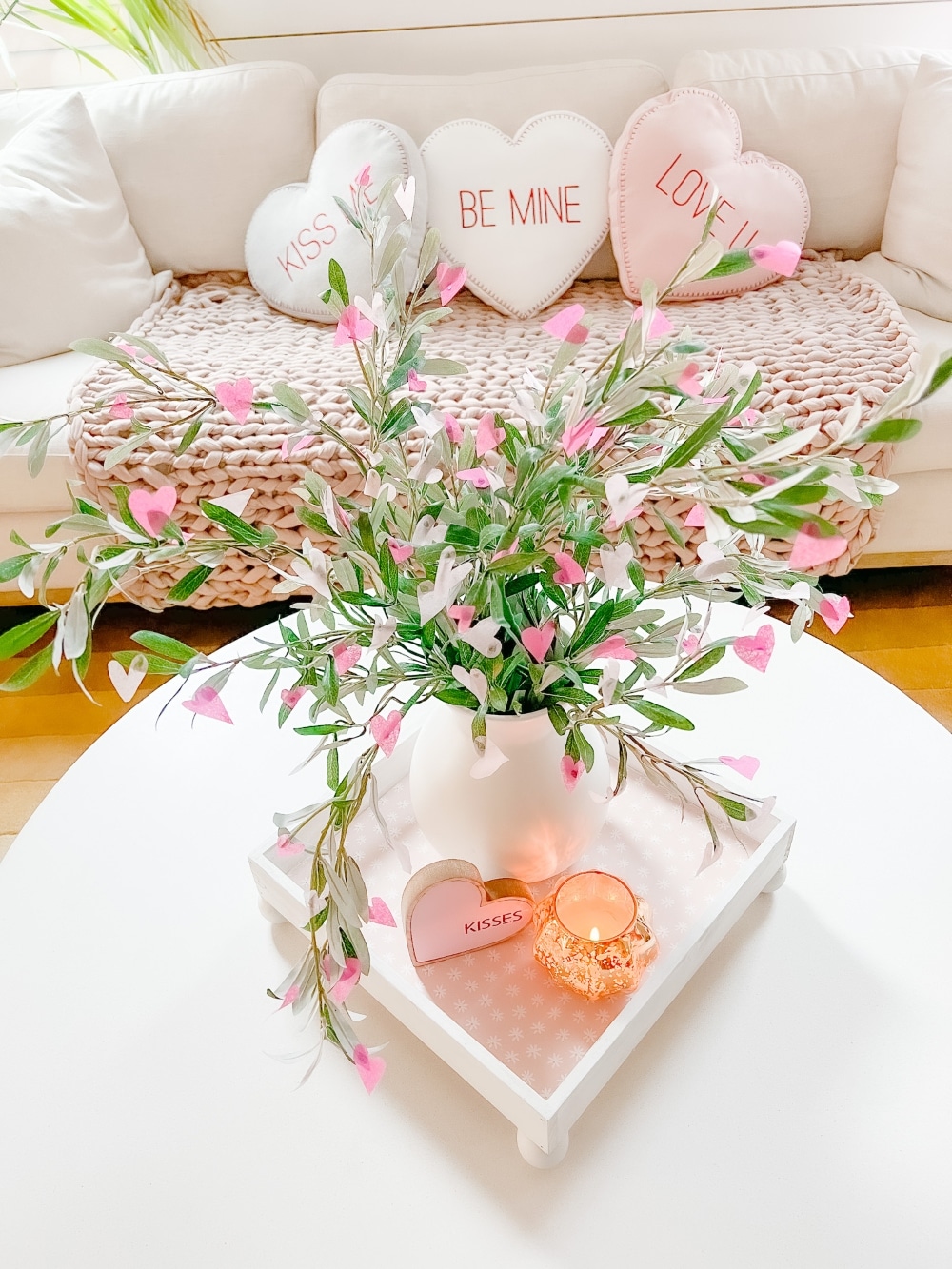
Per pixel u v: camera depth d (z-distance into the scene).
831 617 0.60
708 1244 0.63
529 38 1.88
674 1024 0.74
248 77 1.73
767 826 0.81
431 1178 0.67
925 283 1.67
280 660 0.58
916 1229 0.63
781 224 1.66
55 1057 0.73
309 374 1.48
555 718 0.61
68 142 1.66
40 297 1.58
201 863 0.86
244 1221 0.65
